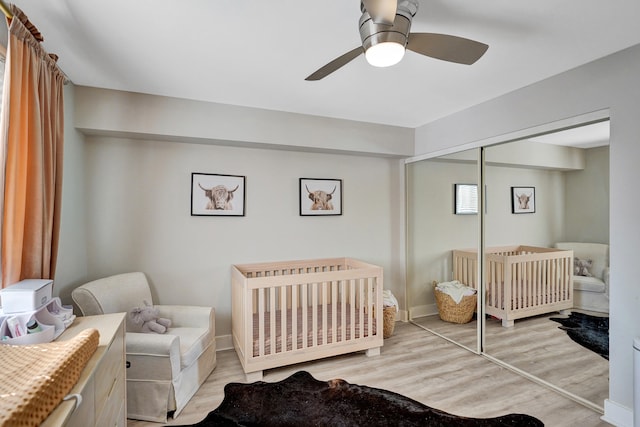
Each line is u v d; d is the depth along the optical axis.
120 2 1.49
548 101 2.38
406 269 4.04
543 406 2.20
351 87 2.56
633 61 1.92
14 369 0.98
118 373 1.63
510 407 2.20
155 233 2.96
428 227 3.68
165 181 2.99
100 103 2.54
